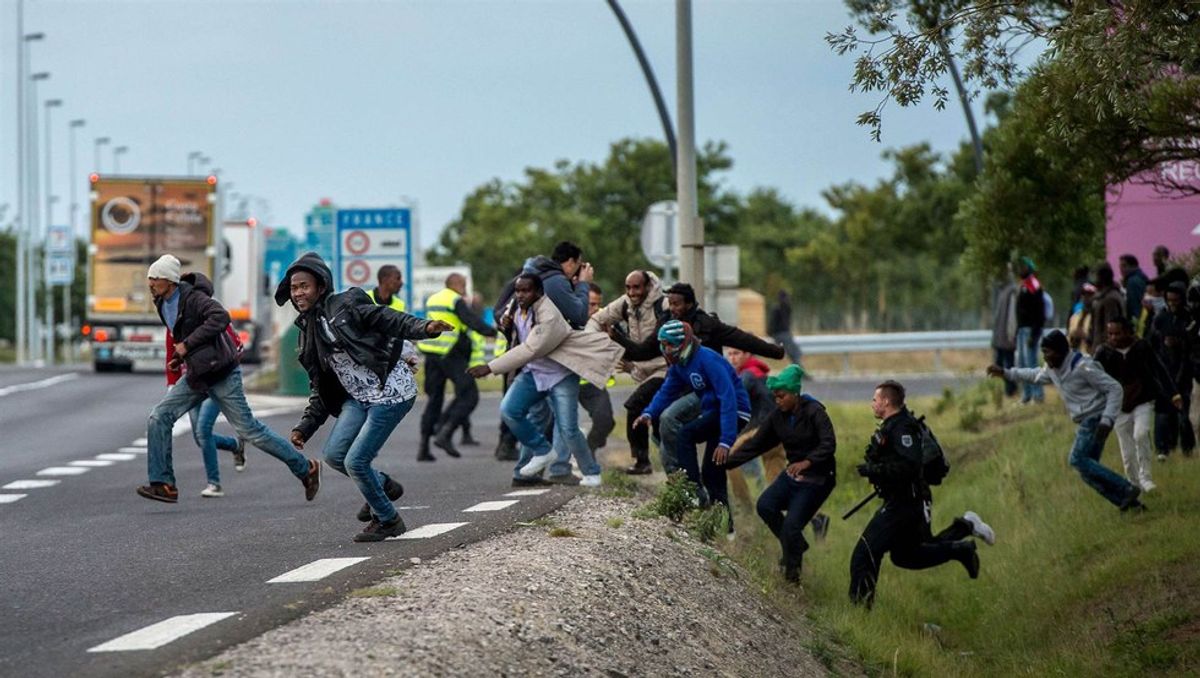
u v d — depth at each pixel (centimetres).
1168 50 2670
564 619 2077
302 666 1596
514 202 16350
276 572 2341
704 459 3362
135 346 9900
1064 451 4766
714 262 4684
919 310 11031
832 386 8469
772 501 3297
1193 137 3738
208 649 1688
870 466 3291
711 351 3284
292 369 8181
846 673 2759
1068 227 4466
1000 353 6203
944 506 4697
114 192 9725
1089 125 3581
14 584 2309
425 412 4575
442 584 2125
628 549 2683
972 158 12331
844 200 13725
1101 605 3406
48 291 16262
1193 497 3888
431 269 12031
